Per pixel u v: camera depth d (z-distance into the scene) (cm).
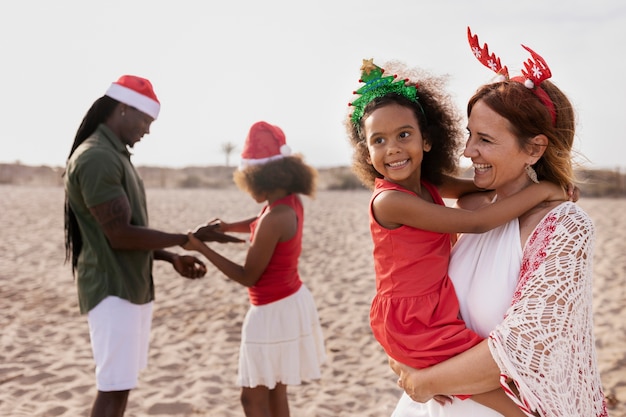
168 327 639
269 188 323
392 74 213
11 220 1493
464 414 180
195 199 2375
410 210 188
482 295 179
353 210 1834
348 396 465
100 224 300
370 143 200
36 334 606
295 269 334
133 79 323
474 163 185
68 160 321
